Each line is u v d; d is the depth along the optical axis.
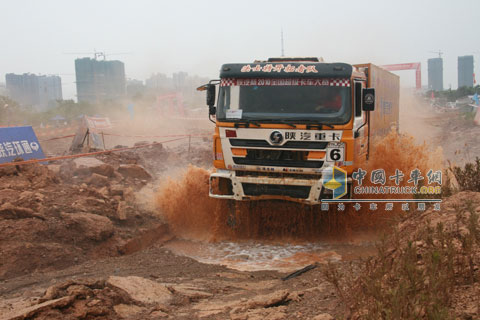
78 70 135.00
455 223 5.67
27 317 4.36
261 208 9.34
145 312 4.82
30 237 7.79
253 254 8.51
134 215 9.85
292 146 8.39
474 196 6.76
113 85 136.00
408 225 6.43
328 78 8.45
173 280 6.56
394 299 3.27
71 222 8.41
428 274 3.83
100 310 4.62
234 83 8.84
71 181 11.64
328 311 4.54
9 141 12.07
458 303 3.81
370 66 10.72
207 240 9.52
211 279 6.74
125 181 12.72
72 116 71.50
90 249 8.20
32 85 127.00
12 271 6.93
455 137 25.69
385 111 12.91
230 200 9.37
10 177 10.41
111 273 7.02
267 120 8.45
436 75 181.50
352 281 4.85
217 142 8.91
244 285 6.35
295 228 9.36
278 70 8.65
